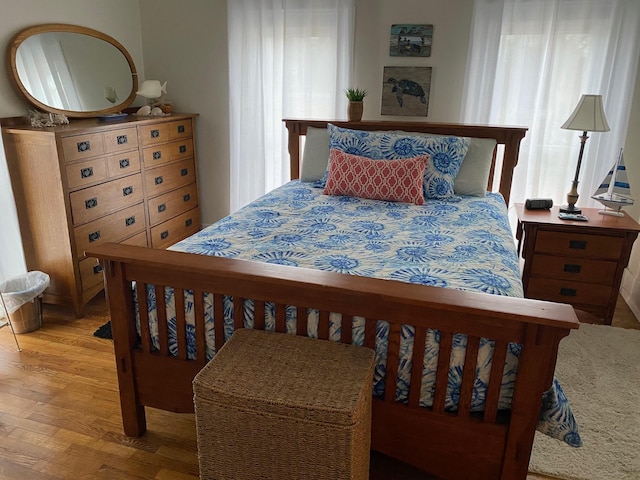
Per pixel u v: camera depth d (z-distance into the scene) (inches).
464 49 131.3
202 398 54.9
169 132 141.6
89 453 72.9
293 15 136.3
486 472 59.5
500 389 56.8
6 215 107.0
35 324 107.0
